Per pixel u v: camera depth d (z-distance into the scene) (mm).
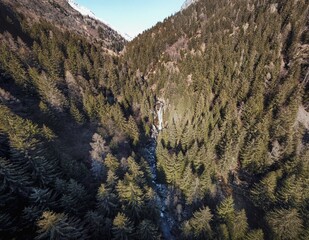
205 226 38406
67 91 73312
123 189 38188
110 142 58656
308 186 45094
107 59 109562
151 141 79125
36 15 131250
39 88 64938
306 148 52500
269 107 66000
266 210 46531
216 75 90375
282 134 57469
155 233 35656
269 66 79812
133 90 90500
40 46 95500
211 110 79625
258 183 52906
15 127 37844
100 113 69750
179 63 109750
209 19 130250
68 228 26297
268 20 103875
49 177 35750
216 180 55781
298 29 86938
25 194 32188
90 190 41562
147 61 118062
